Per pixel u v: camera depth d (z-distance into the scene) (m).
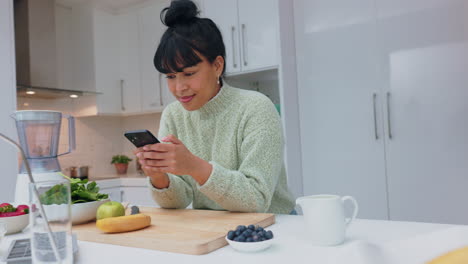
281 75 2.38
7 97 2.28
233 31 2.60
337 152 2.41
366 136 2.31
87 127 3.40
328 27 2.44
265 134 1.10
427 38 2.12
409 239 0.35
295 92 2.54
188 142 1.32
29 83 2.86
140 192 2.89
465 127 2.03
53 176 1.20
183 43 1.03
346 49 2.38
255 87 2.92
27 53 2.87
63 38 3.29
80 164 3.31
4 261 0.67
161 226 0.93
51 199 0.62
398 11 2.21
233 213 1.05
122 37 3.33
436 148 2.10
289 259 0.68
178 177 1.26
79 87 3.22
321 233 0.75
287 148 2.37
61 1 3.20
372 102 2.29
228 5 2.62
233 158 1.20
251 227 0.77
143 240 0.80
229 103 1.21
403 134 2.19
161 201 1.19
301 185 2.53
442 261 0.27
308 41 2.52
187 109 1.20
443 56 2.08
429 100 2.12
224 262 0.68
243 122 1.15
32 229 0.61
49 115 1.24
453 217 2.06
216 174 0.98
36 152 1.21
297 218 1.04
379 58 2.27
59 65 3.26
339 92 2.40
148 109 3.19
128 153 3.70
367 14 2.30
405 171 2.19
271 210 1.25
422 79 2.14
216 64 1.17
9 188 2.23
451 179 2.06
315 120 2.49
